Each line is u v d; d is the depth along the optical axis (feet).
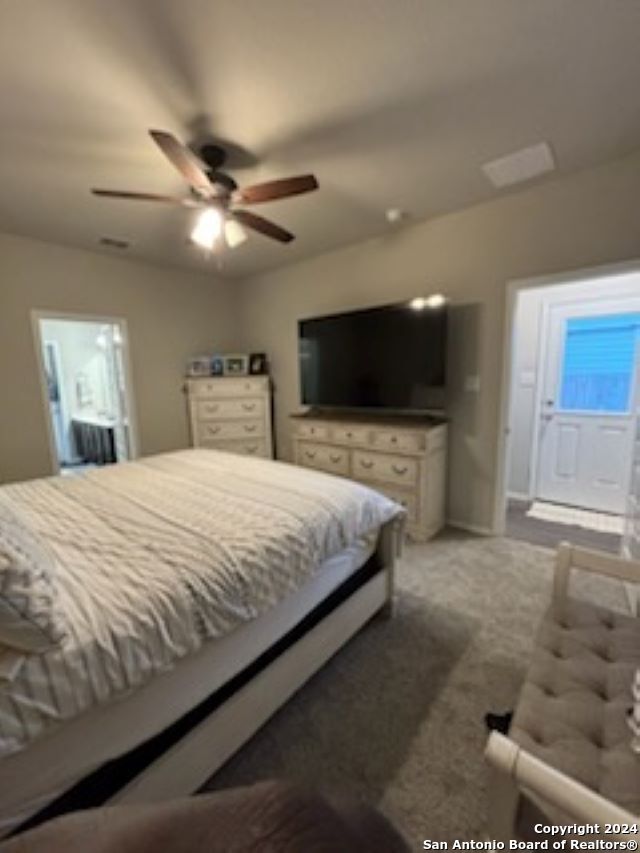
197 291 14.51
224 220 7.23
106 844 1.39
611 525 11.06
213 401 13.96
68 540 4.63
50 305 11.21
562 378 12.50
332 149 7.01
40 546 4.23
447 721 4.93
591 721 3.22
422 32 4.63
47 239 10.86
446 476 10.82
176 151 5.53
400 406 10.73
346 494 6.21
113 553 4.30
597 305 11.73
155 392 13.70
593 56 4.99
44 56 4.79
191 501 5.89
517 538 10.16
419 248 10.51
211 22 4.45
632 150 7.27
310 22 4.49
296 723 4.95
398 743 4.66
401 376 10.58
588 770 2.81
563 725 3.19
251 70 5.15
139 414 13.39
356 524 5.85
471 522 10.64
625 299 11.33
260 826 1.39
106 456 17.65
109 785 3.40
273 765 4.43
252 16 4.40
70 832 1.50
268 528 4.93
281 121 6.21
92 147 6.72
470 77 5.35
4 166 7.22
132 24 4.43
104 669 3.11
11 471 10.84
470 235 9.63
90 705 3.04
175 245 11.49
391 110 5.99
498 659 5.95
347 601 5.92
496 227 9.23
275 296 14.43
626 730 3.09
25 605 2.85
